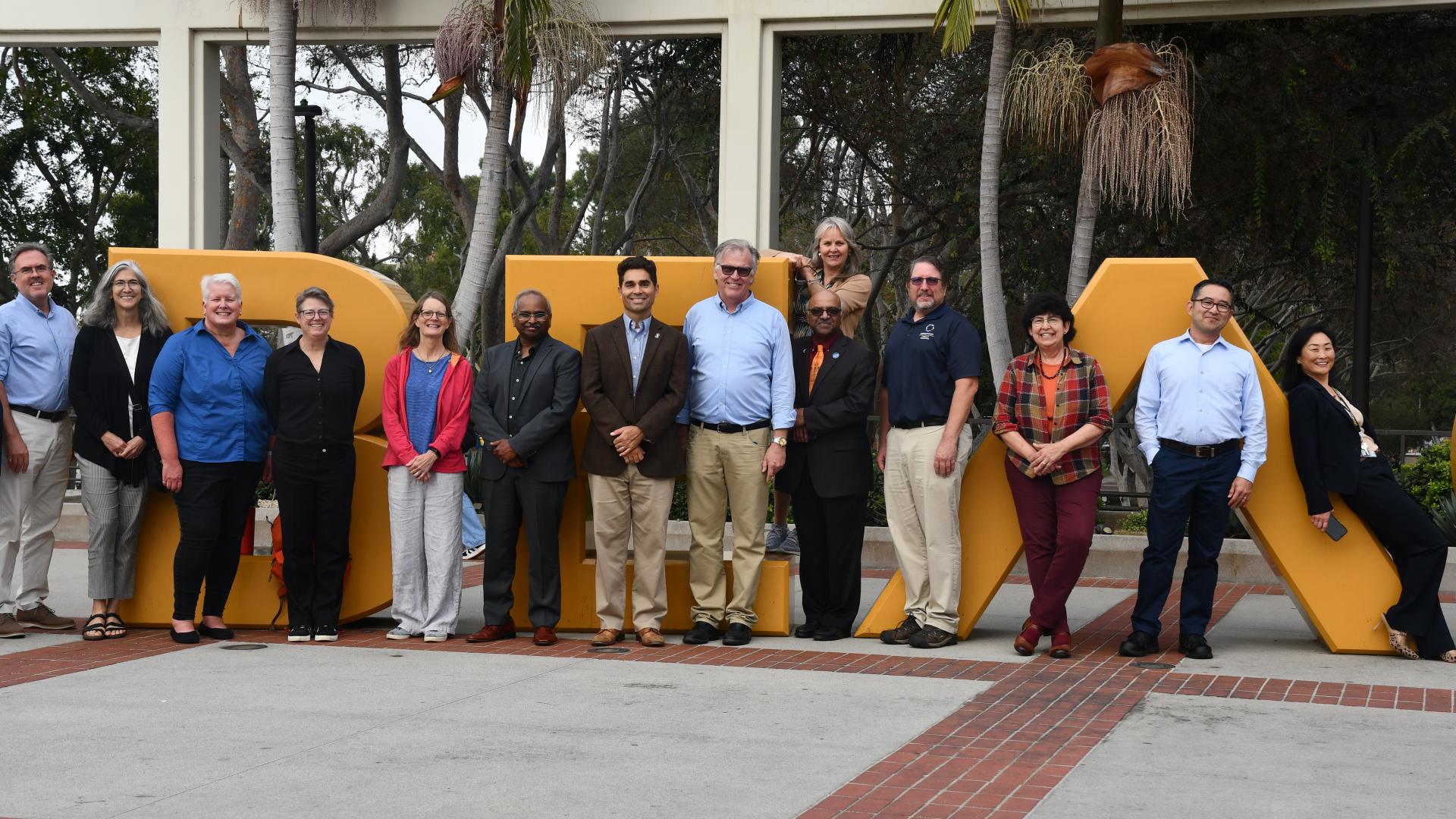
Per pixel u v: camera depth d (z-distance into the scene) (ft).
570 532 24.16
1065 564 21.75
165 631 24.27
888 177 57.11
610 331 22.48
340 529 23.13
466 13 36.40
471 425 23.52
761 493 22.81
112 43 41.83
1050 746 15.75
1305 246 44.93
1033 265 49.19
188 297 24.54
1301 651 22.76
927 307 22.71
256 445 23.17
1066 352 22.33
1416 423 115.14
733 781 14.11
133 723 16.63
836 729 16.55
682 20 38.40
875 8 37.42
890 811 13.10
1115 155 30.89
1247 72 42.39
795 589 31.76
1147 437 22.21
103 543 23.16
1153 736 16.26
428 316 23.06
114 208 85.61
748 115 38.29
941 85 53.62
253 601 24.58
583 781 14.06
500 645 22.72
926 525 22.71
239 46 61.93
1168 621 26.14
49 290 23.76
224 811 12.96
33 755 15.06
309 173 52.39
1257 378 22.02
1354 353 36.83
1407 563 22.00
